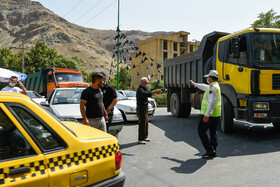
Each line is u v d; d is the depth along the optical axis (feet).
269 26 53.67
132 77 202.28
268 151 17.39
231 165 14.78
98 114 14.87
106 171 7.80
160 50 183.62
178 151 18.40
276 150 17.54
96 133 8.82
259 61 19.83
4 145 6.24
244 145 19.26
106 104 17.89
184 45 208.44
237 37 20.26
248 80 19.98
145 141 21.89
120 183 8.04
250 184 11.97
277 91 19.81
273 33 20.75
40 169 6.41
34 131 6.66
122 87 181.88
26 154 6.39
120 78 194.49
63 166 6.82
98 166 7.57
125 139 23.50
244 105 20.99
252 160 15.55
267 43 20.42
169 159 16.48
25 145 6.45
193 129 27.20
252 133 23.75
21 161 6.20
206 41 28.14
